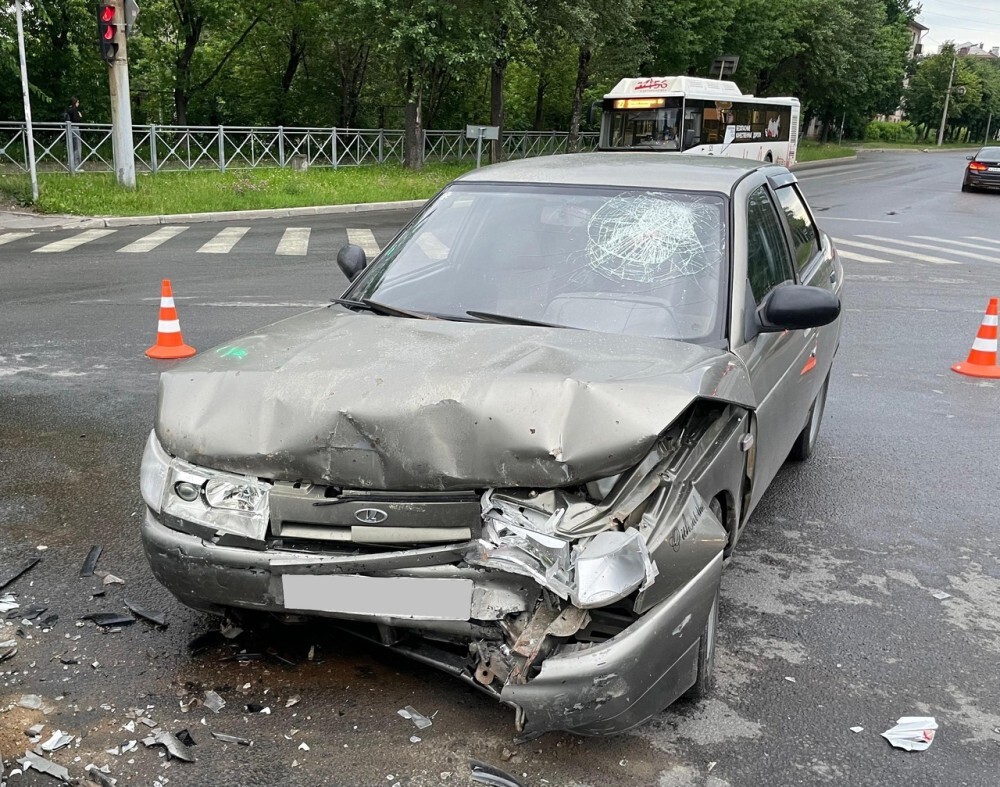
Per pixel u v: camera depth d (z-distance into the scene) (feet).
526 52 105.70
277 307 32.22
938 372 26.84
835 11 161.27
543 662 8.40
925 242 56.65
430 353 10.02
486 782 8.94
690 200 12.71
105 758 9.16
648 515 8.71
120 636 11.43
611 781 9.01
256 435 9.30
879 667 11.33
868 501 16.92
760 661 11.37
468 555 8.75
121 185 67.36
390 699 10.18
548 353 9.94
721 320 11.30
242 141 86.12
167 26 110.52
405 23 83.56
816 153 178.09
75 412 20.71
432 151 106.52
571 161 14.52
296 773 9.00
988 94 383.45
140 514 15.33
